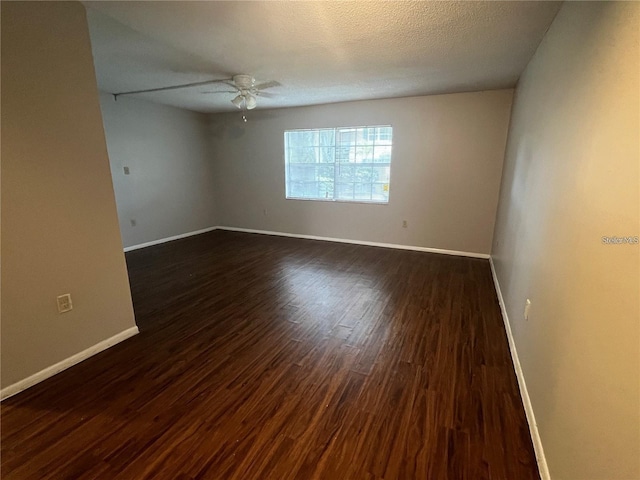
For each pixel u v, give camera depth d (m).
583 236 1.16
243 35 2.26
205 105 5.19
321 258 4.47
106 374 1.94
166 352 2.18
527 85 2.73
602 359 0.93
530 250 1.95
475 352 2.18
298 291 3.26
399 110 4.54
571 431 1.10
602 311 0.96
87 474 1.30
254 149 5.82
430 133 4.43
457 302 2.99
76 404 1.69
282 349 2.22
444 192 4.52
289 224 5.86
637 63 0.86
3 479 1.29
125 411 1.64
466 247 4.54
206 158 6.16
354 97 4.46
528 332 1.81
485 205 4.32
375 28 2.13
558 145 1.58
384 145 4.84
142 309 2.85
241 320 2.64
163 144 5.27
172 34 2.27
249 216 6.23
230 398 1.75
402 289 3.31
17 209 1.70
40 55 1.72
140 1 1.81
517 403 1.71
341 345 2.27
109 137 4.48
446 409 1.67
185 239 5.67
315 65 2.95
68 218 1.94
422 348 2.23
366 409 1.67
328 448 1.43
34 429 1.53
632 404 0.77
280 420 1.59
